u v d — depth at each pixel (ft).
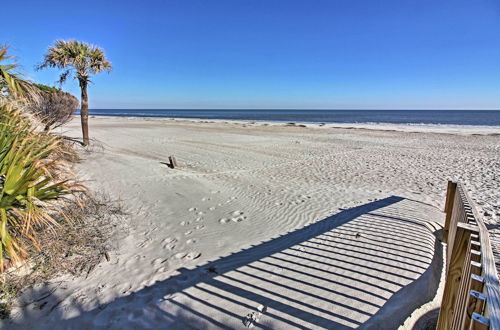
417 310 9.88
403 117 252.21
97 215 17.46
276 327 9.09
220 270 12.45
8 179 10.21
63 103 39.55
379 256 13.37
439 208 20.86
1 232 9.56
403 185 27.30
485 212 20.04
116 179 27.43
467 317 5.32
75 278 11.84
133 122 124.98
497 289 4.36
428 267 12.39
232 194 23.77
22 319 9.59
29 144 12.41
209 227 17.17
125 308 10.11
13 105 13.58
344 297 10.43
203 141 59.67
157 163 35.53
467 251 6.75
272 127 103.60
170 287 11.27
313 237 15.64
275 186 26.40
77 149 41.27
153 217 18.63
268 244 14.92
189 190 24.63
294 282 11.43
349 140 64.95
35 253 12.49
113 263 13.03
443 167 36.06
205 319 9.53
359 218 18.38
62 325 9.40
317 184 27.30
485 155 45.50
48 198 11.68
